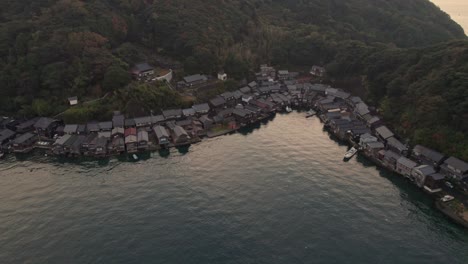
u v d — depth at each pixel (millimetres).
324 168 87688
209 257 60094
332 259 59812
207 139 103875
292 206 72875
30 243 62625
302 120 118188
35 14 125062
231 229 66375
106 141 95875
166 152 95875
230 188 78750
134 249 61500
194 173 84812
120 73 113875
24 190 77812
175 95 117250
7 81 110625
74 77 112250
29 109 109062
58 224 67062
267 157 92688
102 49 120250
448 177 81000
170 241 63344
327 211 71438
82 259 59344
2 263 58469
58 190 77625
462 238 65250
